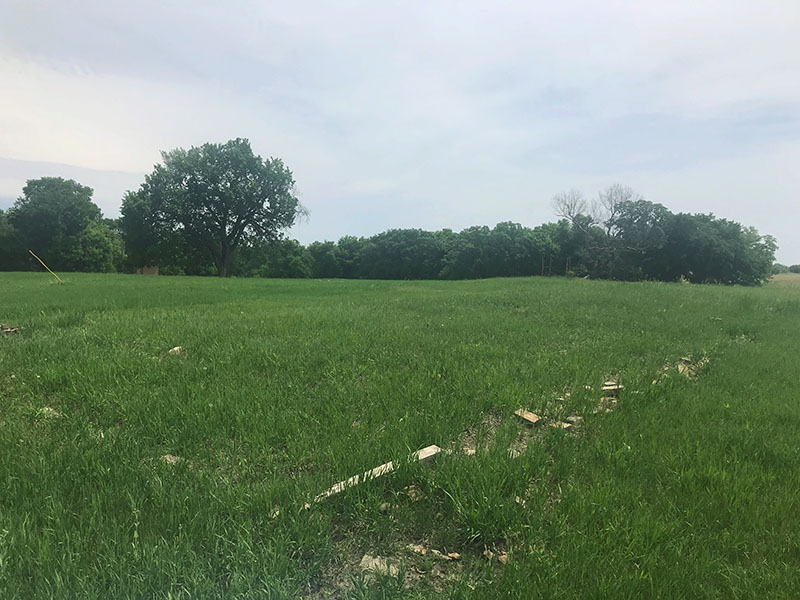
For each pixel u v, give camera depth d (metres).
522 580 2.46
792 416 4.92
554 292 19.31
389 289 26.05
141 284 26.39
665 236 68.56
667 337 9.64
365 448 3.90
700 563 2.62
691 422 4.79
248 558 2.54
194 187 54.19
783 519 3.05
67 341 7.89
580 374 6.42
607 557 2.65
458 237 96.62
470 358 7.15
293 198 58.62
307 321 10.45
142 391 5.30
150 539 2.68
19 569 2.43
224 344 7.79
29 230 68.75
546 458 3.90
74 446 3.92
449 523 3.07
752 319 12.52
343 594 2.48
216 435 4.26
